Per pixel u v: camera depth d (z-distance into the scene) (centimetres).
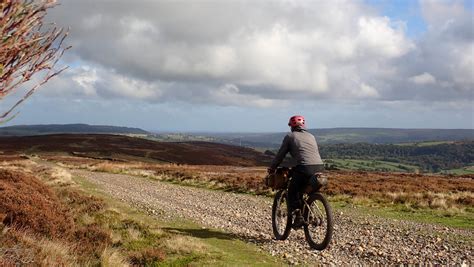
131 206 1806
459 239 1155
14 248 743
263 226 1340
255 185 2811
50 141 11369
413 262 896
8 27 342
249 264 843
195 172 4572
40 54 365
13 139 11512
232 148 15312
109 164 6412
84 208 1535
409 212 1816
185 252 932
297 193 968
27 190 1315
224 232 1221
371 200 2189
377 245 1057
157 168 5788
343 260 907
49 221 1020
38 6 356
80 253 892
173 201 2077
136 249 965
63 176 3056
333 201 2248
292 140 949
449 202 2023
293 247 1006
